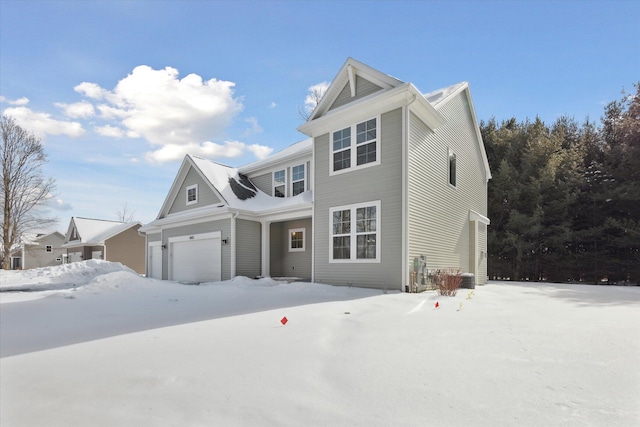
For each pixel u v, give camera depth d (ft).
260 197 54.75
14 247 100.89
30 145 98.84
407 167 33.09
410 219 33.14
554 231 62.03
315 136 41.63
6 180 95.71
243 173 59.47
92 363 10.88
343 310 20.63
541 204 63.93
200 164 55.36
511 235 62.85
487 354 11.39
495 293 33.04
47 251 128.26
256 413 7.32
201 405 7.75
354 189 36.86
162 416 7.24
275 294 30.89
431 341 13.14
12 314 21.30
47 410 7.62
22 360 11.35
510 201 65.67
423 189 36.19
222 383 9.04
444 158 42.16
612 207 59.98
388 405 7.66
